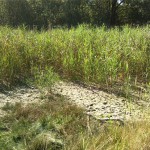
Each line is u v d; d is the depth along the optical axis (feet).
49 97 19.60
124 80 23.08
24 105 17.92
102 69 22.29
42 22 60.34
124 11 72.23
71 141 13.43
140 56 24.40
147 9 69.67
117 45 25.11
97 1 67.26
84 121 15.58
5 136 14.28
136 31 31.30
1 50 24.12
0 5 59.93
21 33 28.45
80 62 23.98
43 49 26.02
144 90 21.24
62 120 15.48
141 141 13.24
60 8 62.49
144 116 16.16
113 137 13.65
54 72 24.18
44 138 13.46
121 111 17.58
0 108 17.54
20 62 24.22
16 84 22.22
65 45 26.05
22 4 59.98
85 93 20.76
